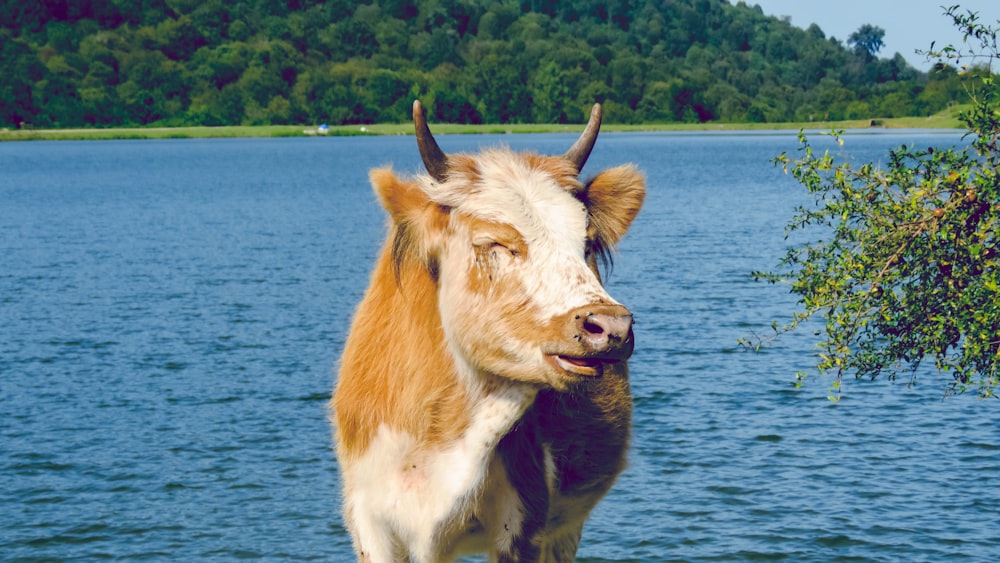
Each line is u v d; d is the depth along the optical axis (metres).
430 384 7.11
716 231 43.81
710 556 11.03
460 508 7.11
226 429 15.75
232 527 12.05
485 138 165.50
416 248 7.06
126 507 12.68
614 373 8.59
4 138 189.62
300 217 53.59
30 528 12.06
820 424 15.45
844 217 8.57
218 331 23.56
